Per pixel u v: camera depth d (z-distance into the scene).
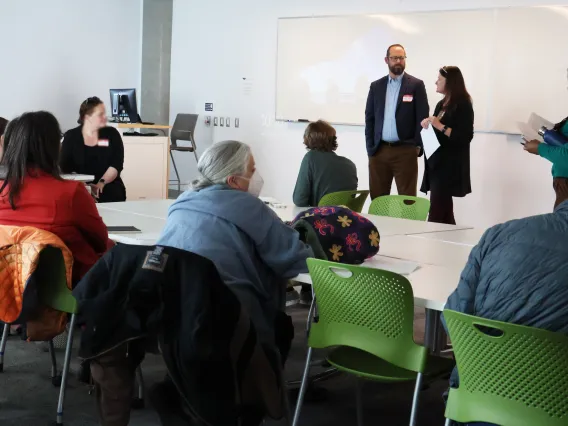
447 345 4.23
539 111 7.34
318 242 3.02
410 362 2.62
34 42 9.78
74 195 3.31
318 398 3.58
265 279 2.94
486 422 2.20
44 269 3.14
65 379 3.22
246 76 9.72
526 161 7.45
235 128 9.91
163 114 10.71
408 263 3.17
